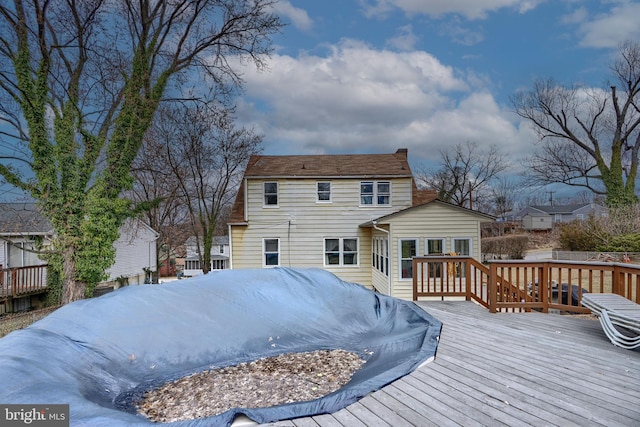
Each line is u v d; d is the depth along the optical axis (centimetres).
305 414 267
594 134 2336
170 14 1402
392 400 292
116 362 420
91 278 1248
